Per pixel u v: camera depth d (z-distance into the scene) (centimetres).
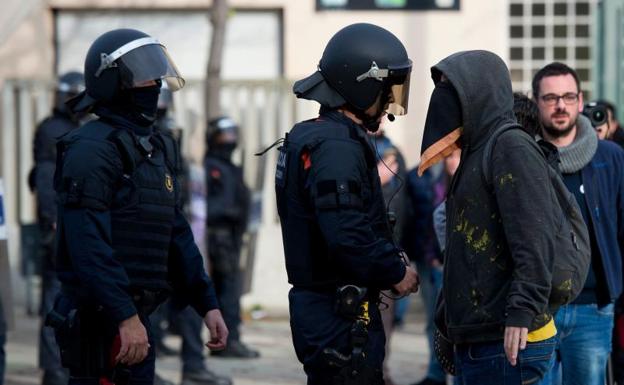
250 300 1969
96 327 780
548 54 2072
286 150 754
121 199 774
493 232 709
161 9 2075
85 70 796
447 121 730
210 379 1370
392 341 1736
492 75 723
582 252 737
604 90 1770
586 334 934
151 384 803
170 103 1324
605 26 1767
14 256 1964
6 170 1967
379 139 1323
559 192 736
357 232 715
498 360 709
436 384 1341
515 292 682
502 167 697
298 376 1453
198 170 1495
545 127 960
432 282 1328
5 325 1069
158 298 800
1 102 2038
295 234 747
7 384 1398
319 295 745
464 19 2059
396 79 759
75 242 754
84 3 2070
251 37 2078
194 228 1488
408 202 1405
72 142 770
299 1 2055
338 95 751
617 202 953
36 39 2070
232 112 1952
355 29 757
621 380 1034
